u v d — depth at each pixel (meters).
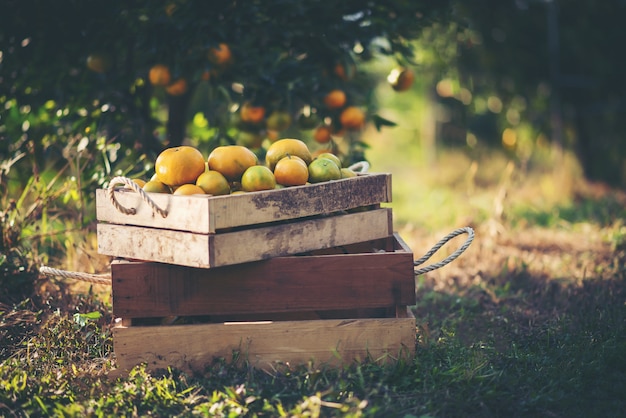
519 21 3.99
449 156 4.92
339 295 1.76
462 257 2.52
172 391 1.68
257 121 2.36
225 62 2.28
